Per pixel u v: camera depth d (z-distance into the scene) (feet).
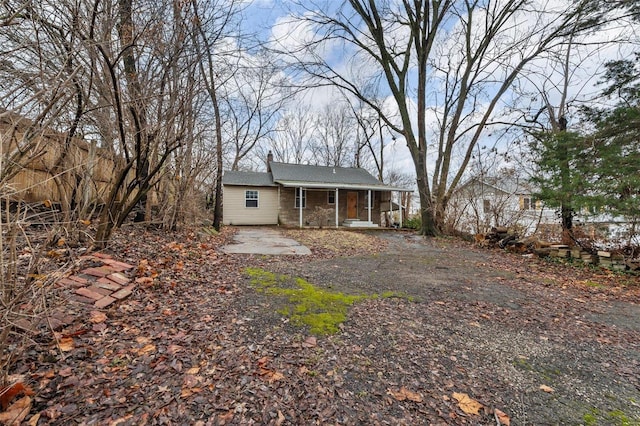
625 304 13.41
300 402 5.92
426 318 10.73
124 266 12.53
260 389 6.20
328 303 11.53
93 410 5.23
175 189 22.50
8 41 8.29
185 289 11.99
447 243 32.76
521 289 15.35
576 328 10.46
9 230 5.82
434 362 7.76
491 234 30.76
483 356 8.24
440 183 40.83
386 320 10.29
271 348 7.90
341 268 18.30
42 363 6.26
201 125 19.33
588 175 20.70
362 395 6.27
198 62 15.31
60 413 5.07
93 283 10.17
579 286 16.48
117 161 13.83
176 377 6.37
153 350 7.33
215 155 24.99
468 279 16.94
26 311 5.47
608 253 20.98
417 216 54.13
